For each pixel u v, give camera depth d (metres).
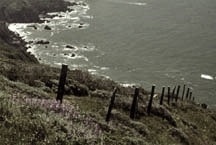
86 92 27.80
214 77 91.69
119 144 15.10
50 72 31.42
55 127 10.70
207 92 82.81
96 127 13.49
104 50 104.19
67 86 27.00
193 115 43.69
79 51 101.12
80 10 151.50
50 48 101.50
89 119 14.29
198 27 139.38
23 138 9.06
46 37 112.56
